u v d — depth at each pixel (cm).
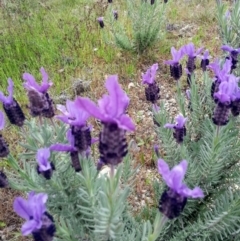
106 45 50
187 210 24
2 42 51
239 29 30
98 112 12
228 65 21
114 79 12
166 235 24
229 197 21
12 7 63
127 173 23
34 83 19
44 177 17
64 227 18
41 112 19
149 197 30
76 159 17
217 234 22
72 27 54
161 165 14
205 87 28
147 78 24
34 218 14
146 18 47
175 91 42
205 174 23
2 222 28
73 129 16
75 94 41
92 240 20
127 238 20
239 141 24
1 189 30
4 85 42
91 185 17
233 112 19
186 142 27
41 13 61
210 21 56
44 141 19
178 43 50
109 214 15
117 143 13
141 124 38
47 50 48
